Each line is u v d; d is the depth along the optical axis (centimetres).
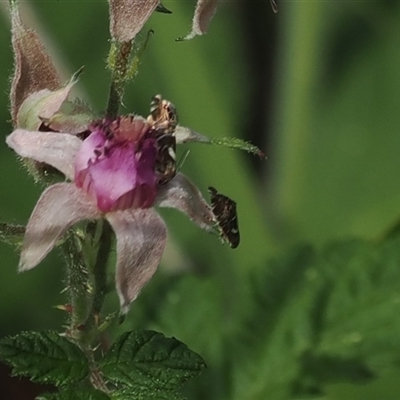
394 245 19
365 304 19
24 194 21
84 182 15
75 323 16
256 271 19
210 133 21
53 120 15
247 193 21
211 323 19
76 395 15
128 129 15
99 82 21
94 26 21
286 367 19
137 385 15
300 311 19
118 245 15
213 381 19
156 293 19
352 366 19
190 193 15
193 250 21
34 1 21
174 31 21
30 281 21
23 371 15
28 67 15
